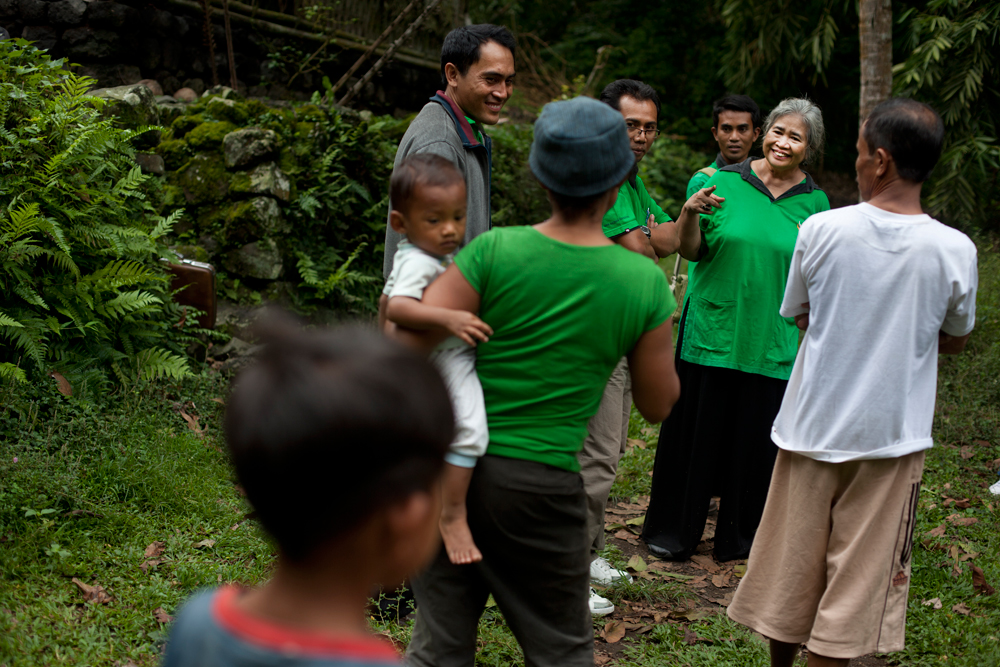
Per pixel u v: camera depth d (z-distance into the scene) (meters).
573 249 1.95
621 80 3.63
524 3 17.78
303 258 5.70
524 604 2.10
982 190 9.39
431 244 2.12
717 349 3.83
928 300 2.42
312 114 6.22
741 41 13.01
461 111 3.11
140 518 3.47
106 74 6.33
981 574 3.65
